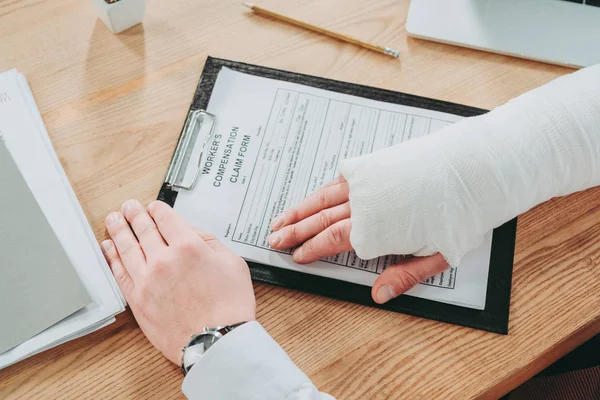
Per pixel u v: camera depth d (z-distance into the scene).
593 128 0.62
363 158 0.62
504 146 0.61
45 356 0.58
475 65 0.73
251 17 0.75
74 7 0.73
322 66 0.72
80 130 0.68
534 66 0.73
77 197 0.65
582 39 0.73
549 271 0.64
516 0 0.75
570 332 0.61
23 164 0.64
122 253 0.61
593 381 0.74
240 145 0.68
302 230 0.62
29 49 0.71
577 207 0.67
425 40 0.74
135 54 0.72
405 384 0.59
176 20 0.74
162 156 0.67
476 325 0.61
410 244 0.60
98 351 0.59
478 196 0.60
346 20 0.75
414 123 0.69
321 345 0.60
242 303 0.58
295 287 0.62
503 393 0.61
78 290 0.59
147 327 0.58
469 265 0.64
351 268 0.63
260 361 0.52
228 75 0.71
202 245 0.60
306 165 0.67
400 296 0.62
